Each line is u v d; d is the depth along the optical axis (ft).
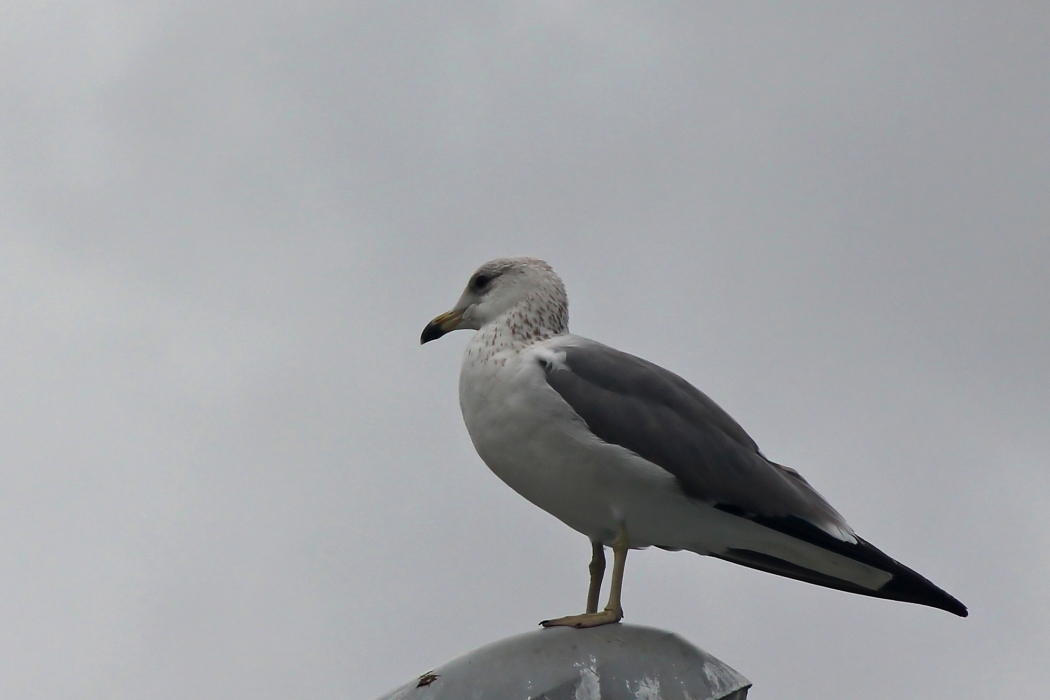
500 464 36.70
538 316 38.37
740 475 35.32
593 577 37.47
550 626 32.55
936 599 35.63
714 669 29.09
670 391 36.17
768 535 36.24
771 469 36.01
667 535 36.70
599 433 35.01
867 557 35.37
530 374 35.76
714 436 35.68
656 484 34.91
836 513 36.47
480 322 39.73
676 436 35.09
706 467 35.04
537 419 35.35
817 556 36.73
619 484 35.12
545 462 35.63
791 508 35.47
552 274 39.27
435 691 27.76
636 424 35.01
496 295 39.06
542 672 27.68
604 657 28.14
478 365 36.99
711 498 35.17
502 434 36.11
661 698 27.48
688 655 29.09
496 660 28.30
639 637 29.25
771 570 38.86
